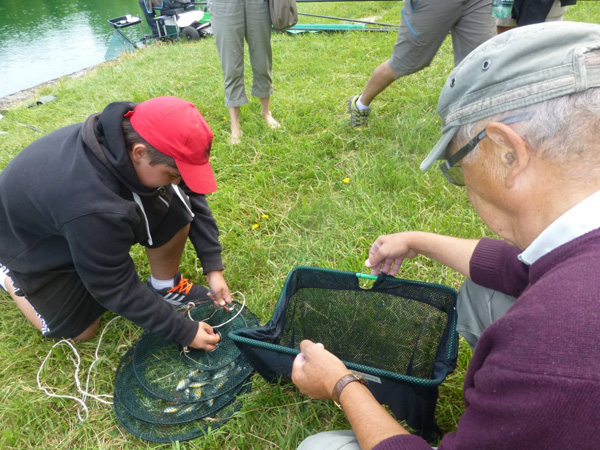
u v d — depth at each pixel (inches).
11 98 290.4
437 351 60.5
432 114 134.4
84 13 629.0
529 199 31.3
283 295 63.1
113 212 56.7
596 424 24.3
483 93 32.3
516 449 27.6
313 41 239.6
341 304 68.7
